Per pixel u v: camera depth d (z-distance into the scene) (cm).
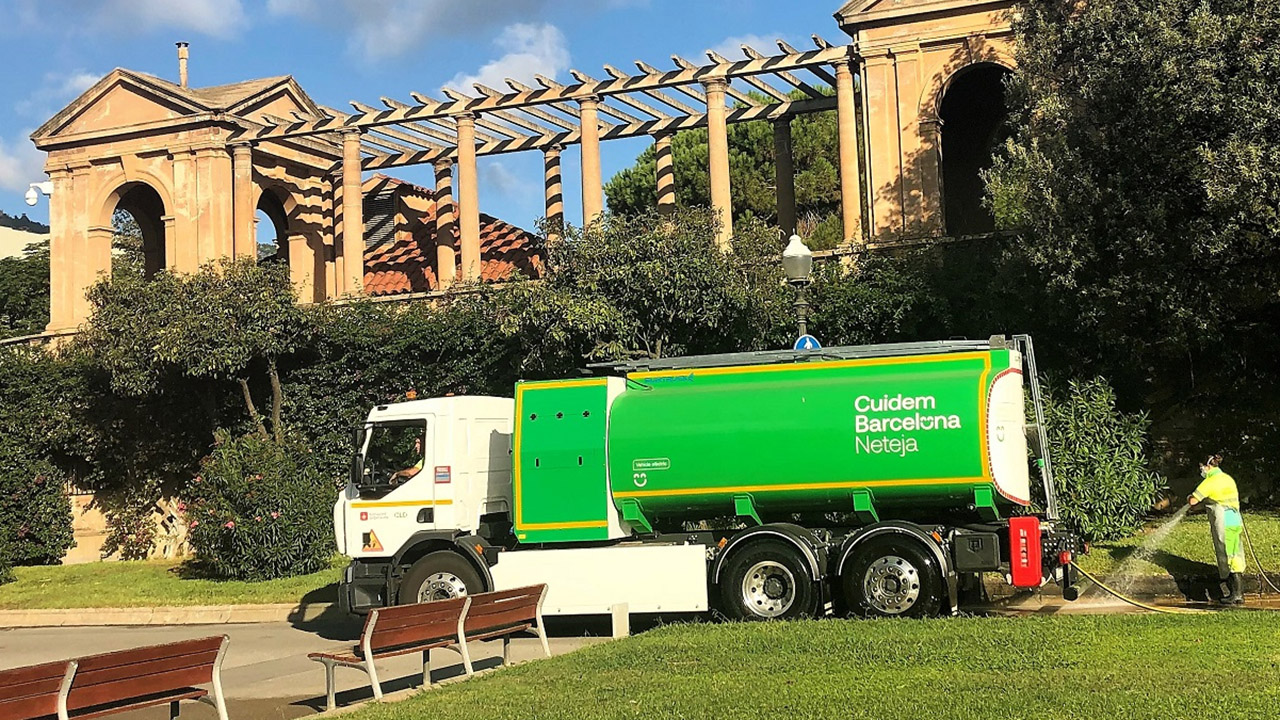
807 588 1434
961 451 1429
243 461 2275
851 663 1080
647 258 2086
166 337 2473
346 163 2983
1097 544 1836
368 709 1030
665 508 1535
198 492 2320
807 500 1491
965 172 3141
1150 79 1847
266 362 2670
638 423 1528
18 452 2802
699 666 1115
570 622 1689
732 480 1497
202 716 1180
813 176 4288
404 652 1134
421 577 1574
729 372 1541
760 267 2161
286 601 2027
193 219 3055
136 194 3412
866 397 1466
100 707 1181
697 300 2066
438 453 1611
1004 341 1479
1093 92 1930
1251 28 1780
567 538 1543
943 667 1038
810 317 2245
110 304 2566
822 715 870
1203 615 1274
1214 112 1806
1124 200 1895
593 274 2083
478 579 1560
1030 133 2038
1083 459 1853
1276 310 2083
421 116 2922
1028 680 952
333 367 2692
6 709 836
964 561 1416
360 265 2977
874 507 1486
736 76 2703
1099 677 952
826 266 2359
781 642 1209
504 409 1720
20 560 2803
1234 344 2138
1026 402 1520
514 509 1562
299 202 3388
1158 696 869
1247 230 1827
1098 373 2128
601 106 2912
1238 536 1508
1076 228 1919
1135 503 1848
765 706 910
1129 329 2011
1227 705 832
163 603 2105
